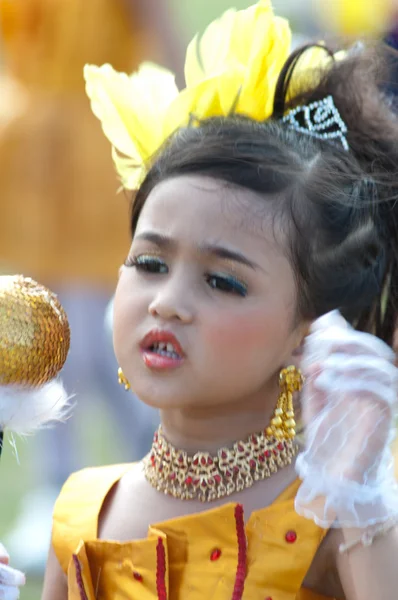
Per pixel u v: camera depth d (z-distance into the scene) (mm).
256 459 5098
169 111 5695
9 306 4812
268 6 5773
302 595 4977
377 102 5754
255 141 5141
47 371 4914
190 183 4992
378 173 5457
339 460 4582
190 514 5090
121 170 5863
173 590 4969
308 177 5113
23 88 12531
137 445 12227
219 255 4887
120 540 5246
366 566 4742
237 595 4840
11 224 12281
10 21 12500
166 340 4895
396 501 4684
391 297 5410
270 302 4941
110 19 12273
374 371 4586
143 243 5016
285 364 5070
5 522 11695
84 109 12375
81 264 12336
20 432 5047
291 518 4922
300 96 5668
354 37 6531
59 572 5527
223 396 4945
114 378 12344
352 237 5207
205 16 21156
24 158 12297
